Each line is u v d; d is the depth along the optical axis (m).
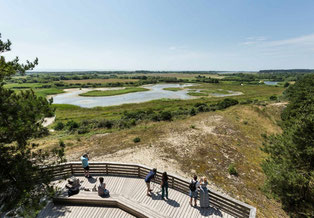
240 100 65.50
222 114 35.56
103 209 8.22
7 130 5.89
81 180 10.23
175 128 26.47
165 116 35.91
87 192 8.95
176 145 19.94
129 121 34.12
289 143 11.04
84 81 159.25
